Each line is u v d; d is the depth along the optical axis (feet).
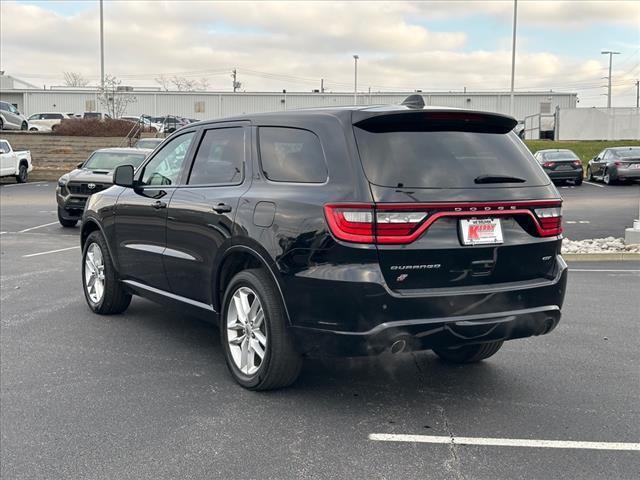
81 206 49.88
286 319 15.29
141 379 17.58
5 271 32.99
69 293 27.94
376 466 12.71
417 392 16.71
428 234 14.19
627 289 29.99
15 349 20.17
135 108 199.21
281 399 16.16
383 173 14.19
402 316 13.99
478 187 14.74
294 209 14.99
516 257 15.14
